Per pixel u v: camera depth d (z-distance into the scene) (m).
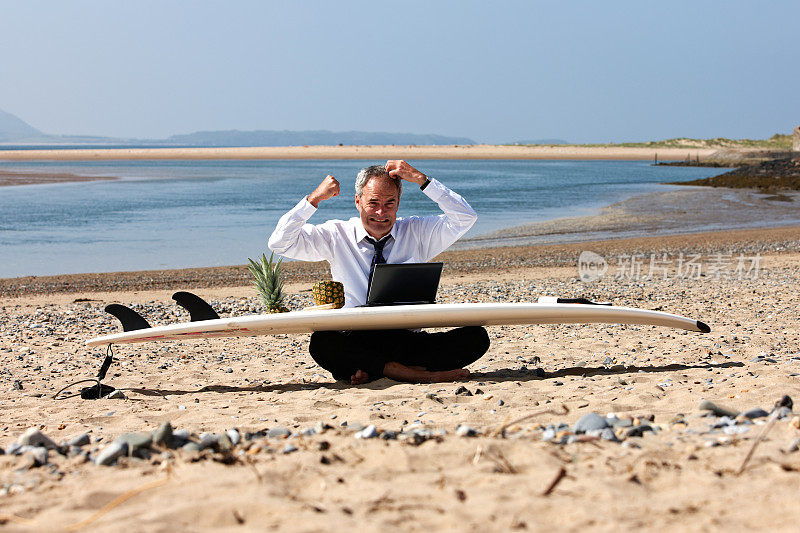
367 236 5.31
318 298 5.32
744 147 149.00
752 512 2.24
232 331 5.17
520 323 5.32
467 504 2.38
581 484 2.54
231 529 2.19
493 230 24.14
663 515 2.25
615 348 6.85
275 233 5.20
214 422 4.09
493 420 3.79
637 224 25.95
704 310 9.21
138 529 2.12
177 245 20.41
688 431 3.31
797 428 3.17
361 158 112.19
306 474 2.74
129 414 4.51
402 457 2.88
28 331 9.15
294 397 4.93
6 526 2.24
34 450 3.11
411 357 5.53
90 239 21.42
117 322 9.90
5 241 20.80
